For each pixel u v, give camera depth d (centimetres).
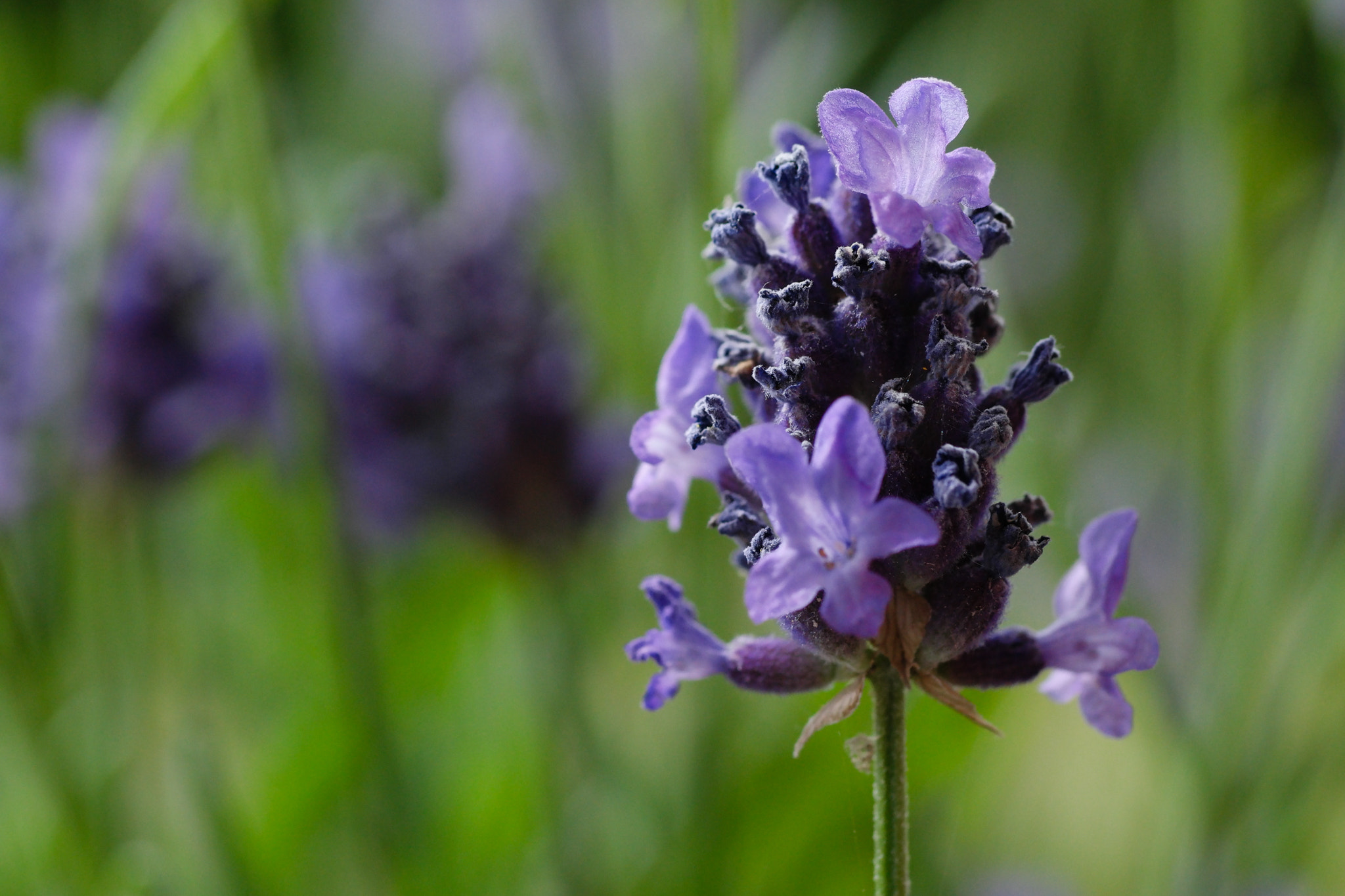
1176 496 45
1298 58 48
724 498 27
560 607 42
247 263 42
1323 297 36
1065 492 36
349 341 41
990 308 27
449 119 45
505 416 41
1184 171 42
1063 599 28
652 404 40
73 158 40
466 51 49
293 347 34
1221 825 36
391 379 42
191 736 37
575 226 42
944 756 33
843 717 27
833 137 26
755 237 27
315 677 41
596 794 40
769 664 27
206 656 45
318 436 34
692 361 27
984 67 48
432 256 42
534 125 43
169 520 49
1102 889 43
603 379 44
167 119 33
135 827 40
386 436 42
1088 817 46
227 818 33
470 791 40
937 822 37
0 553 36
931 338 26
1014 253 56
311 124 57
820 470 26
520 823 40
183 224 43
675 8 35
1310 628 36
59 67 58
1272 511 36
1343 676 38
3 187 42
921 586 27
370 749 35
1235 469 40
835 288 27
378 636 42
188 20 33
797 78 40
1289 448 36
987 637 27
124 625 42
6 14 57
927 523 26
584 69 43
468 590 44
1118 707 27
